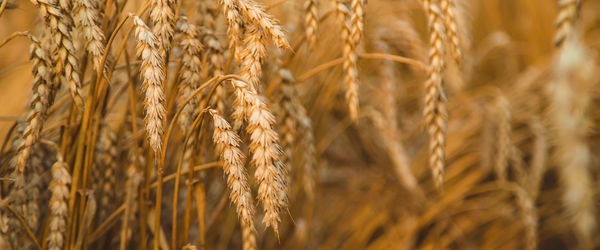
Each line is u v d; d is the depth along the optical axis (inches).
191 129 27.2
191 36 28.5
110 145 30.5
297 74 35.9
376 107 39.1
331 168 41.1
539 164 38.5
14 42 36.1
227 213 34.3
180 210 32.6
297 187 35.0
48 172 29.8
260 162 25.8
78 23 26.9
